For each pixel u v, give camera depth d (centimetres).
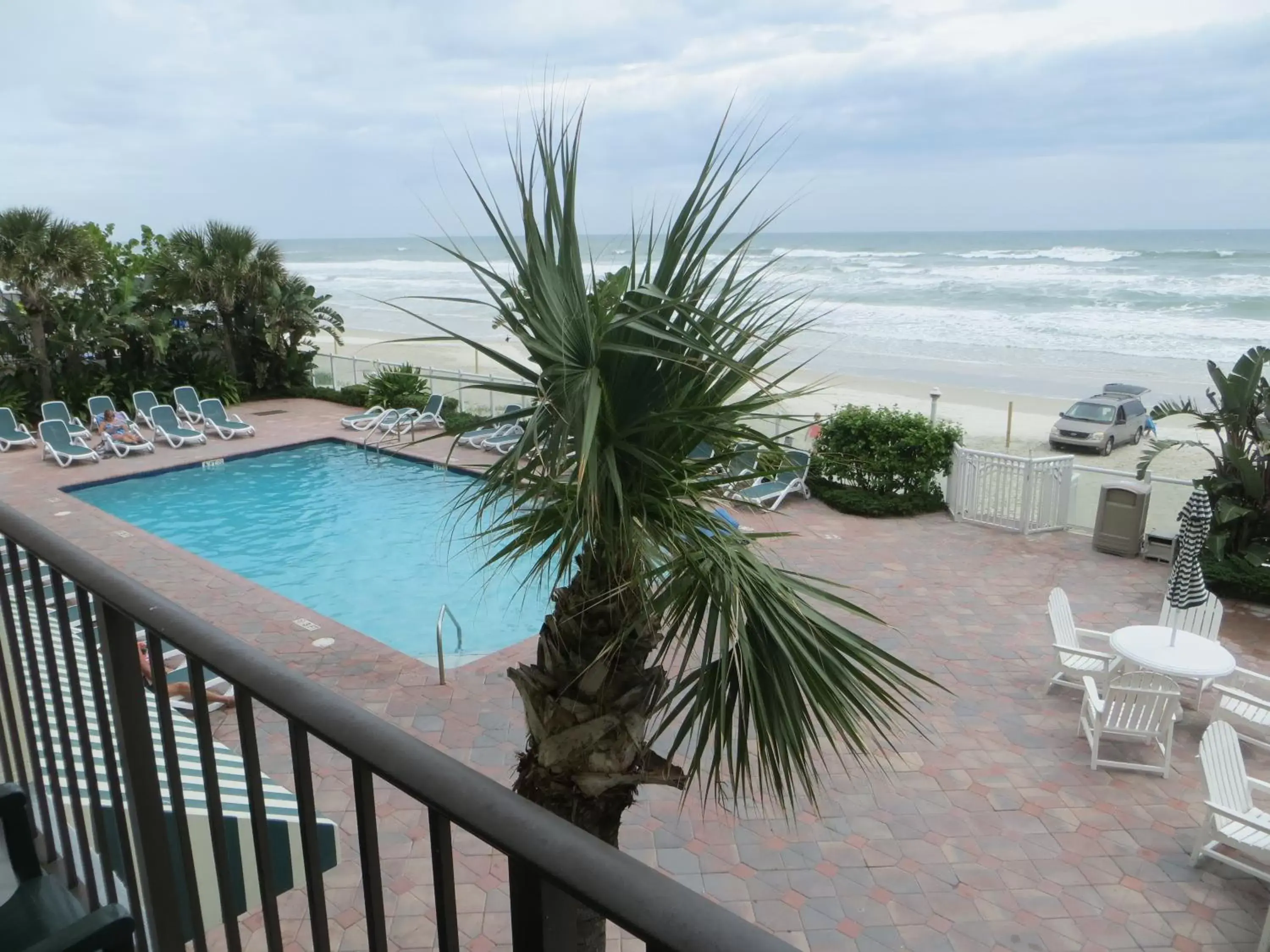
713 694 339
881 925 569
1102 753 766
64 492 1723
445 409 2141
